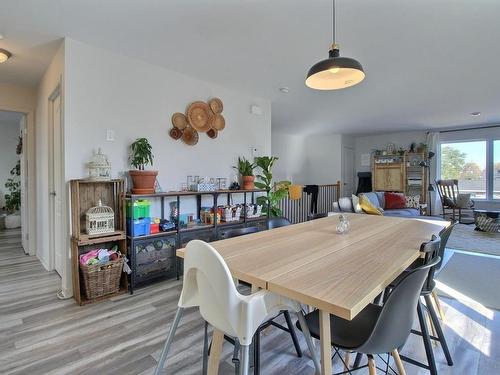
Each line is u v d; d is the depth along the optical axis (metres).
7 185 6.29
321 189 6.91
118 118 2.99
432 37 2.59
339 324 1.33
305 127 7.07
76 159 2.72
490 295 2.78
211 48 2.85
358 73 2.04
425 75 3.53
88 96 2.78
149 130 3.23
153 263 3.00
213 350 1.28
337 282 1.08
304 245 1.66
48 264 3.49
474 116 5.89
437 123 6.66
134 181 2.93
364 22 2.35
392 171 7.73
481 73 3.50
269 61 3.15
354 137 8.73
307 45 2.77
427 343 1.54
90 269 2.55
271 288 1.08
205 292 1.20
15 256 4.07
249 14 2.25
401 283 1.07
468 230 5.90
